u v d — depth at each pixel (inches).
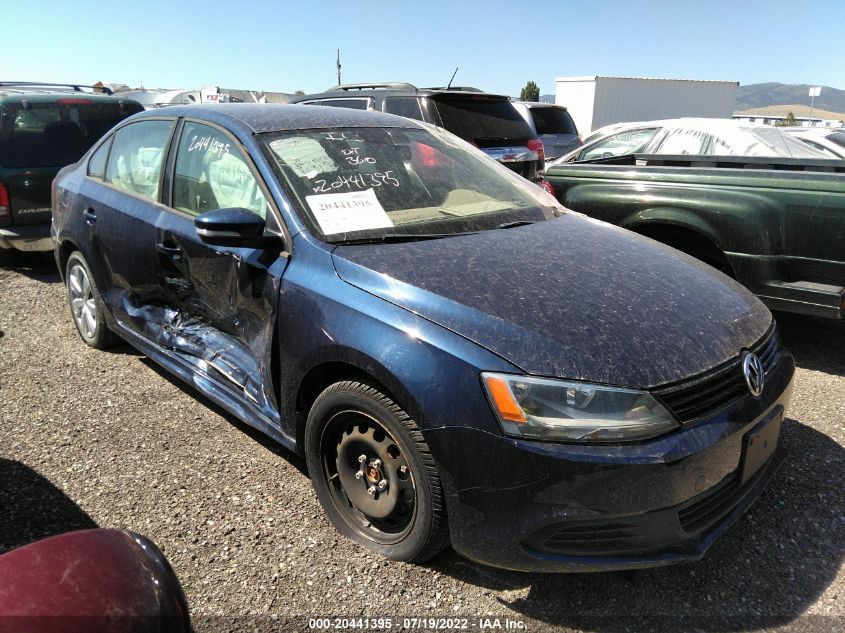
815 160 188.9
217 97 713.0
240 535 105.1
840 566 97.5
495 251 106.9
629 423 80.3
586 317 89.6
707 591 93.4
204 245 124.1
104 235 156.8
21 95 249.1
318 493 106.7
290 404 106.9
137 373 167.5
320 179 117.8
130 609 51.5
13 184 242.8
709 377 87.0
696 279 108.5
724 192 167.2
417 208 120.8
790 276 160.1
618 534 82.2
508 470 81.1
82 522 108.2
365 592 93.3
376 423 94.9
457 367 84.3
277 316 107.0
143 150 151.6
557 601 91.7
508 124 312.8
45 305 225.0
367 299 95.1
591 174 196.7
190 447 131.6
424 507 89.4
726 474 88.2
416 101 298.8
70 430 138.3
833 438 132.7
